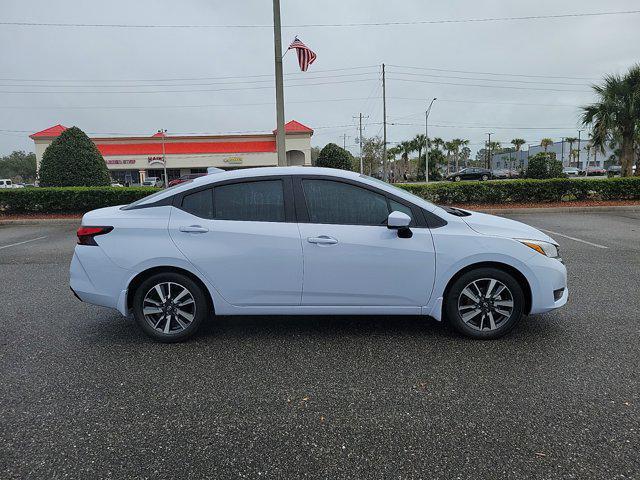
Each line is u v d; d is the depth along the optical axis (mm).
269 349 3965
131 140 47125
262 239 3945
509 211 15602
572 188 16750
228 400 3125
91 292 4047
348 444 2617
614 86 18844
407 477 2328
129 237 3992
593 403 2998
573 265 7070
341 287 3984
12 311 5156
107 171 18688
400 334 4266
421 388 3244
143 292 4039
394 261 3939
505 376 3395
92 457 2516
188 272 4035
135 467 2430
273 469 2408
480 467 2395
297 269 3961
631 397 3062
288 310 4066
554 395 3111
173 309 4086
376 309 4043
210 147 46625
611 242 9188
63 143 17625
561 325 4422
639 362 3586
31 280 6688
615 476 2305
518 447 2557
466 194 16859
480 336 4066
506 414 2893
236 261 3961
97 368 3633
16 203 15992
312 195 4055
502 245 3922
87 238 4047
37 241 10891
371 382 3348
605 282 6016
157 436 2713
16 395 3207
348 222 4016
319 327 4484
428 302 4023
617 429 2709
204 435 2723
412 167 82250
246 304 4047
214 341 4160
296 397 3154
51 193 16016
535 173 21812
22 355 3896
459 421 2828
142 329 4102
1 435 2727
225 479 2332
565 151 94688
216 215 4039
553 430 2713
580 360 3639
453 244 3938
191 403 3090
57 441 2666
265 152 46281
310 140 46031
